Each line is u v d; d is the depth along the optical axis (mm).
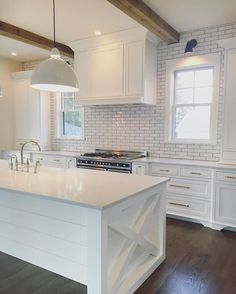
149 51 3990
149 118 4363
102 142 4902
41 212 2201
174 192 3715
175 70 4148
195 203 3570
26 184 2131
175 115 4230
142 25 3391
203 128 4020
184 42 3971
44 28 3818
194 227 3473
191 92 4086
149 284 2172
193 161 3805
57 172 2725
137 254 2357
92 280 1735
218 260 2588
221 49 3699
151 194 2285
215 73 3775
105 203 1650
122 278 2047
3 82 5410
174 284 2176
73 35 4113
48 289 2086
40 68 2303
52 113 5473
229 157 3488
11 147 5648
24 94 5430
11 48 4762
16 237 2398
